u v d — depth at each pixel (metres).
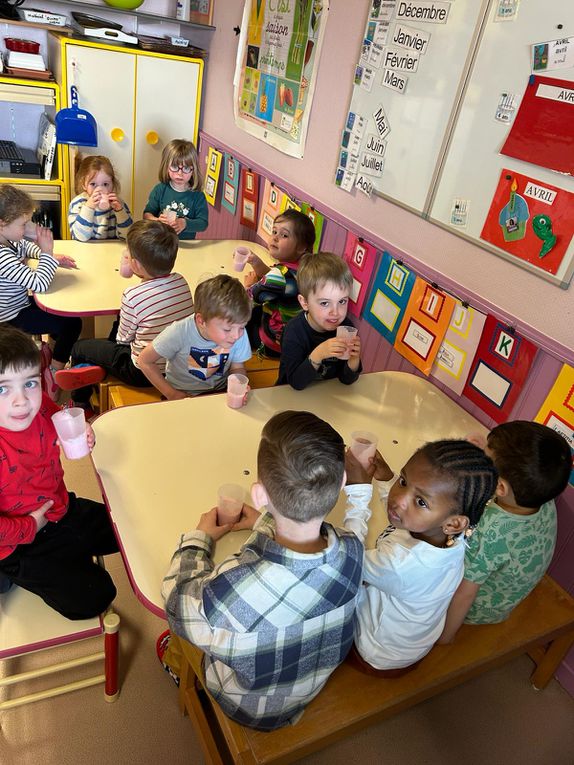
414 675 1.29
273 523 1.06
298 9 2.54
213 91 3.48
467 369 1.89
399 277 2.14
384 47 2.08
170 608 1.00
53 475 1.35
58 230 3.57
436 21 1.85
